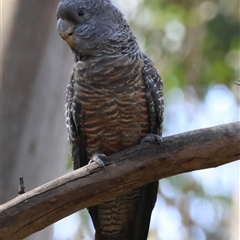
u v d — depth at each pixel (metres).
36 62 11.60
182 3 19.98
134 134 9.57
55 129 11.83
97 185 8.24
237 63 20.02
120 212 10.37
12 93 11.51
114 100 9.27
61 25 9.70
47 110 11.69
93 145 9.73
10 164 11.28
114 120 9.39
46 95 11.69
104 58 9.25
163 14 20.17
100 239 10.52
